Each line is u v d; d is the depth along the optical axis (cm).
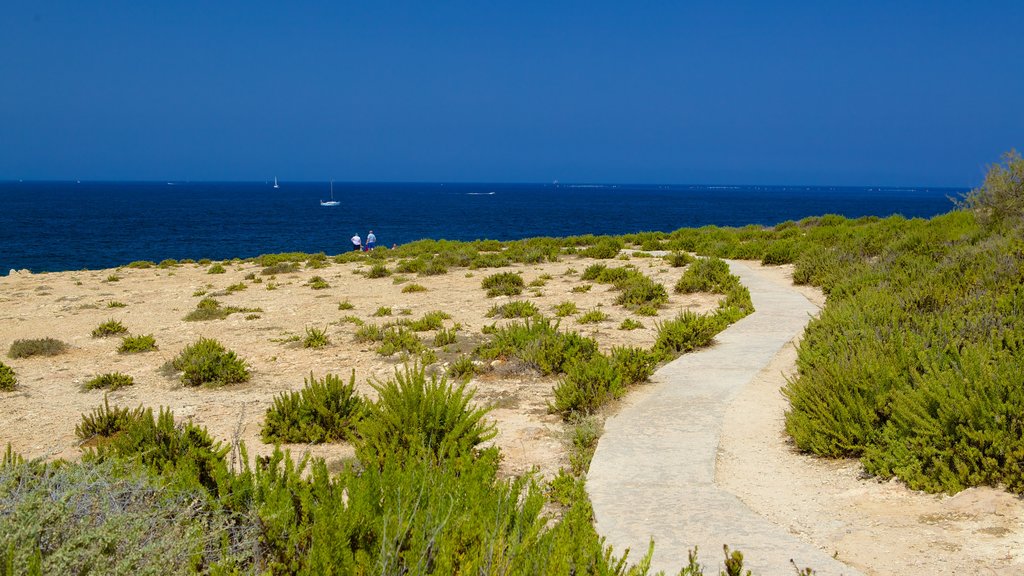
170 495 406
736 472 666
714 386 948
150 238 6600
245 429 916
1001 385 610
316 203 17350
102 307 2056
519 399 997
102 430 900
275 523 400
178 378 1223
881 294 1162
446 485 466
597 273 2253
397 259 3244
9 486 354
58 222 8938
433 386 720
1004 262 1191
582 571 350
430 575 356
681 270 2353
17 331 1719
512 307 1680
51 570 310
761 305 1577
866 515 551
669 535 516
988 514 521
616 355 1024
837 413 698
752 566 459
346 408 892
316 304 1998
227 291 2286
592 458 701
